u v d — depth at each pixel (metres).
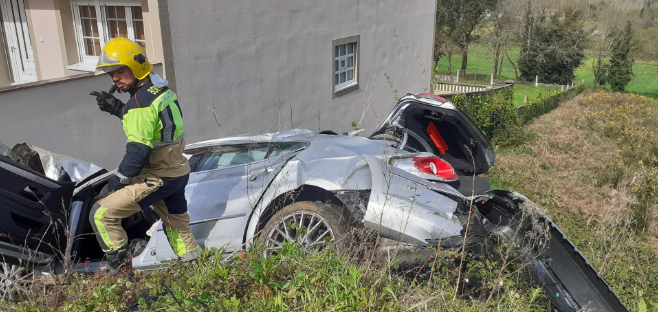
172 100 3.13
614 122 18.48
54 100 5.29
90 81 5.67
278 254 3.06
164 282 2.93
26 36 8.48
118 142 6.15
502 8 52.19
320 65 10.27
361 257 3.36
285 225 3.60
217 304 2.48
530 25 50.22
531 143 13.83
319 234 3.72
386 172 3.67
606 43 49.81
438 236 3.35
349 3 11.02
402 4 13.62
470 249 3.40
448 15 53.38
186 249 3.43
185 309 2.53
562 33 49.09
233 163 4.34
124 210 3.18
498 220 3.98
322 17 10.09
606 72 50.22
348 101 11.62
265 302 2.65
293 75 9.45
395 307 2.71
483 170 5.88
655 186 8.46
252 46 8.23
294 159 3.93
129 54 2.95
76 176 4.09
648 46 49.50
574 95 36.06
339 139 4.48
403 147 4.62
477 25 54.88
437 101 5.55
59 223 3.37
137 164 2.96
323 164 3.83
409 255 3.39
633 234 5.98
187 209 3.64
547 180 9.46
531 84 49.62
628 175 9.63
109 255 3.29
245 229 3.70
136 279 3.17
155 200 3.22
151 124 2.97
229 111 7.94
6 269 3.22
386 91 13.49
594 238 5.69
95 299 2.85
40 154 4.06
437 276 3.31
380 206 3.40
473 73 58.41
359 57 11.84
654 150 12.66
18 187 3.16
